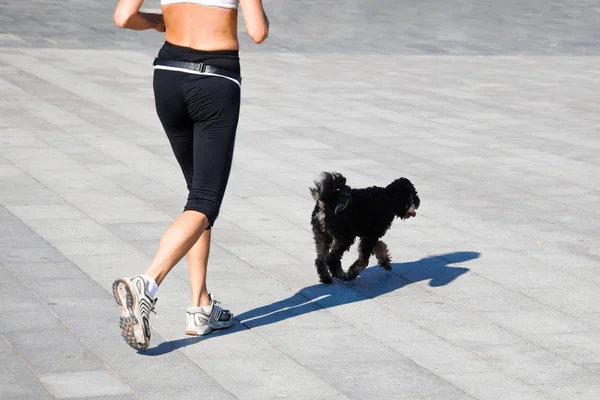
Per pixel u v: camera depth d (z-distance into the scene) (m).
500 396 7.70
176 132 8.45
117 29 35.47
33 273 10.39
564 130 21.00
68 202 13.62
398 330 9.20
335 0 47.97
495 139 19.75
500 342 8.98
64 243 11.62
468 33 39.31
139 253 11.33
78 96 22.70
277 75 27.30
